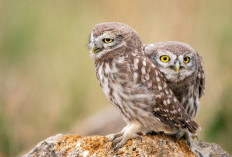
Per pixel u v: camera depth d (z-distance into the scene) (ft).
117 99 26.94
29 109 45.47
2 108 45.24
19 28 48.06
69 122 45.47
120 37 27.12
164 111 26.76
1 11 48.39
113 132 45.62
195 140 28.96
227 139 41.45
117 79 26.66
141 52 27.40
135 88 26.50
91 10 49.42
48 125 45.06
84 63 46.96
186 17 45.73
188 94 28.09
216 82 43.29
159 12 46.70
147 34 46.52
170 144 26.20
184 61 27.07
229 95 42.80
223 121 42.24
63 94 46.03
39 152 26.68
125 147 25.72
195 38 45.16
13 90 45.91
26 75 46.62
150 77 26.66
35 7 48.73
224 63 43.93
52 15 48.65
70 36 48.03
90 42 28.17
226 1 45.32
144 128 27.09
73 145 26.32
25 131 44.83
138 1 47.91
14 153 44.27
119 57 26.99
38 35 48.06
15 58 47.60
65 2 49.44
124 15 48.16
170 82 27.35
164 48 27.35
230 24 44.75
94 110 46.60
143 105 26.55
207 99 43.14
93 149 25.98
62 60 47.03
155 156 25.64
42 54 47.52
